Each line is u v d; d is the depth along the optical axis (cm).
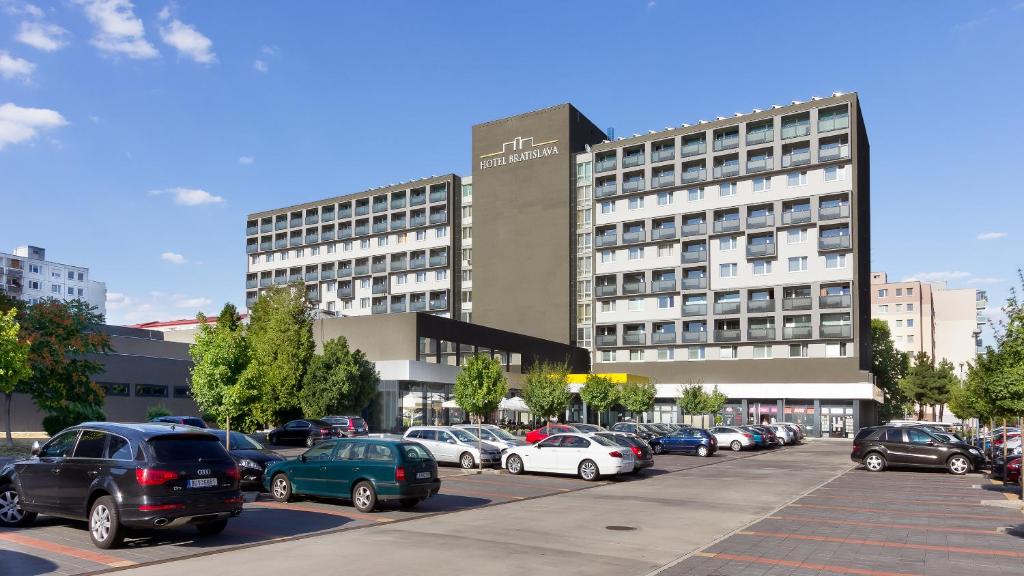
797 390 7306
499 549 1218
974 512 1705
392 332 5078
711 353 7862
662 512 1694
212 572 1016
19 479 1278
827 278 7281
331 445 1712
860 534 1398
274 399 4328
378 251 10025
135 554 1119
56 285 14025
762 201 7638
